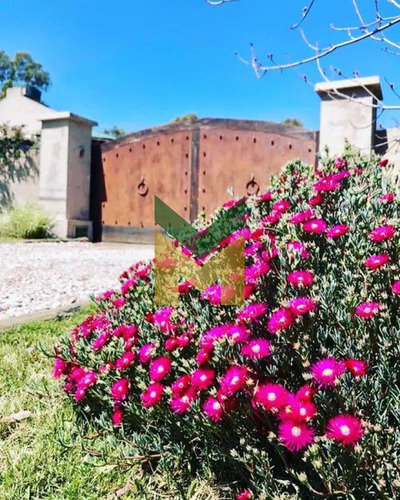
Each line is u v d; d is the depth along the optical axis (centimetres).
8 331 272
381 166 223
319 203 160
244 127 834
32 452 143
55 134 977
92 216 1003
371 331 107
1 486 127
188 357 133
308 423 93
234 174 840
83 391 147
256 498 108
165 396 130
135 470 133
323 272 138
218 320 140
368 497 94
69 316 312
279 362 115
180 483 125
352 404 95
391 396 103
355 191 162
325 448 96
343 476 90
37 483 127
